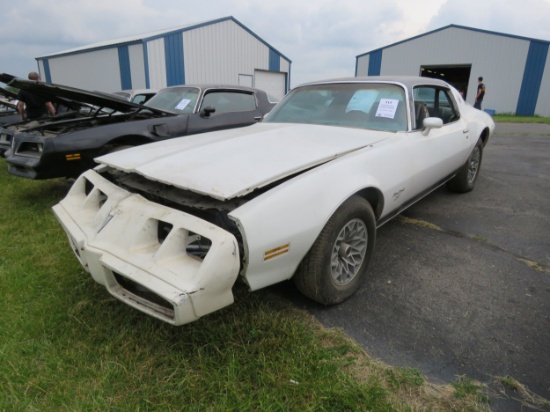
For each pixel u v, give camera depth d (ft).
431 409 5.34
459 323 7.25
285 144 8.29
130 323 6.95
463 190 15.29
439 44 71.92
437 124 9.75
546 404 5.44
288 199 6.26
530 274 9.12
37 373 5.83
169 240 5.81
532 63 64.90
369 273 9.12
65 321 7.07
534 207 13.91
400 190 9.16
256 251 5.84
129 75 52.95
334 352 6.37
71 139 13.50
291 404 5.31
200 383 5.61
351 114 10.54
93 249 6.37
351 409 5.27
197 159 7.29
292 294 8.14
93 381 5.70
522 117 61.98
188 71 53.31
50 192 16.05
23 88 14.49
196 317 5.47
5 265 9.25
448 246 10.63
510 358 6.35
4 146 17.76
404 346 6.62
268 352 6.25
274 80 65.77
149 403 5.29
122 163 7.70
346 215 7.20
